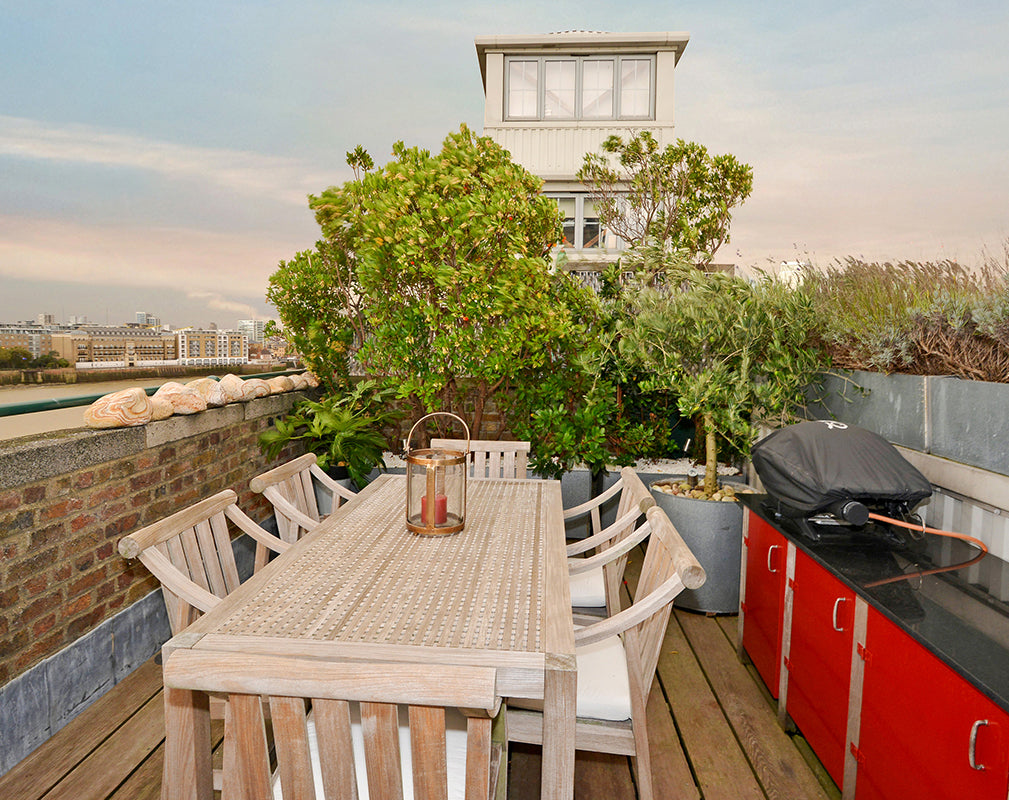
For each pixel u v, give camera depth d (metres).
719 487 3.97
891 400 2.79
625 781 2.19
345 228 4.96
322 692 1.00
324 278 5.06
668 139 10.60
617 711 1.81
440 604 1.59
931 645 1.46
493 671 0.99
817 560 2.10
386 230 4.17
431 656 1.32
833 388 3.39
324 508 4.48
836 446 2.33
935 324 2.55
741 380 3.35
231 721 1.10
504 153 4.56
